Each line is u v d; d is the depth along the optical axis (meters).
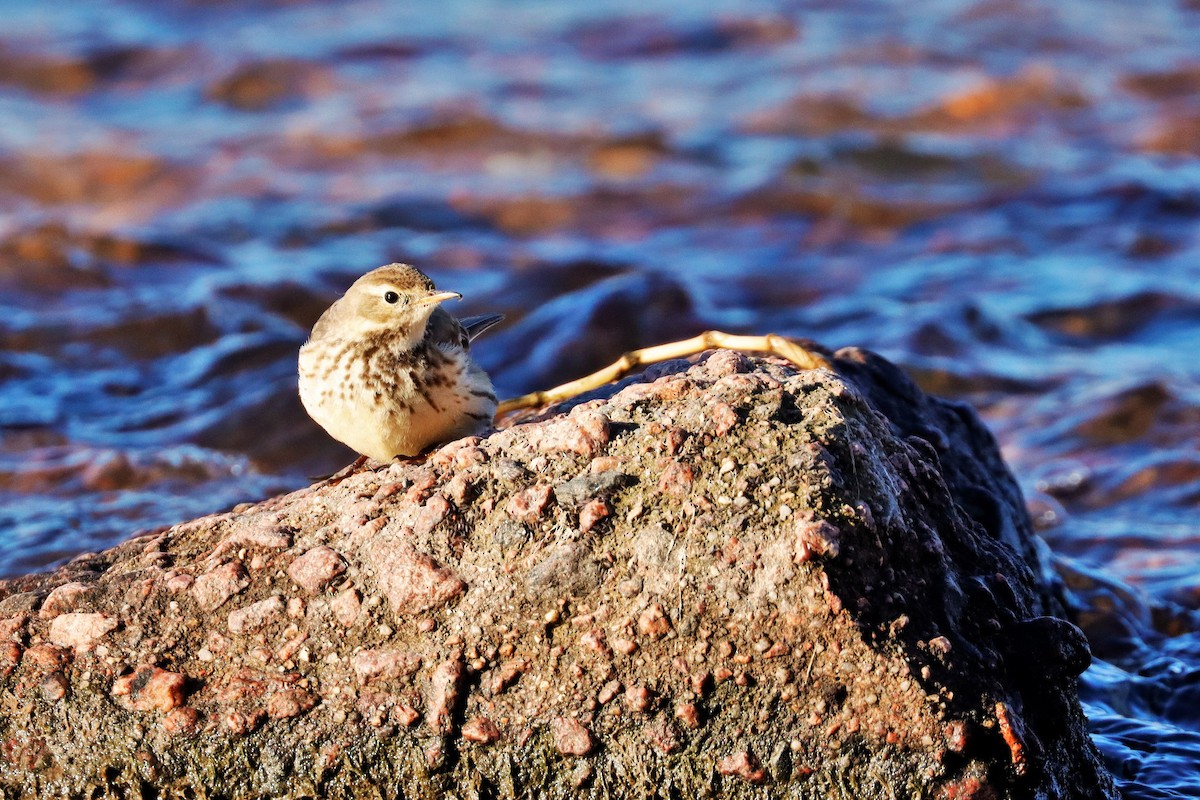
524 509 7.23
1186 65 29.05
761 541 6.91
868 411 7.68
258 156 25.41
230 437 15.09
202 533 7.91
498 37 31.47
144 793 7.30
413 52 30.25
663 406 7.54
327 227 22.66
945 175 24.84
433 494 7.42
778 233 22.83
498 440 7.61
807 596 6.79
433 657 7.11
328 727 7.15
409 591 7.19
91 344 17.86
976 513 9.26
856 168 24.98
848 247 22.33
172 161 24.81
